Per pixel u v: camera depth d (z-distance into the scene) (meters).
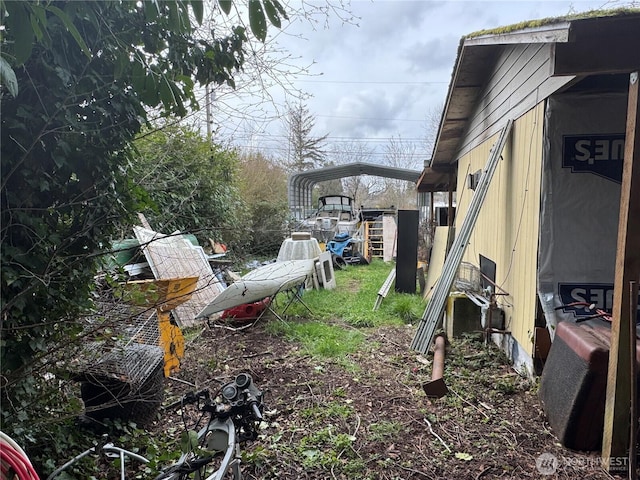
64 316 2.22
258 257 7.91
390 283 7.46
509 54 4.30
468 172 6.34
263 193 13.82
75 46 1.94
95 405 2.60
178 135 5.43
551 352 2.96
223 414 1.74
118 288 2.77
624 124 3.17
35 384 2.16
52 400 2.29
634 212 2.17
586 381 2.40
